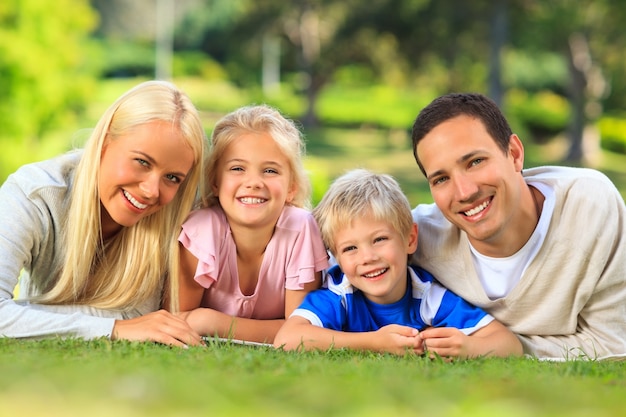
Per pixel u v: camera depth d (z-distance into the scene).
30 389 2.58
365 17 45.78
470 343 4.82
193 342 4.72
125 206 5.08
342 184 5.49
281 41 55.00
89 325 4.78
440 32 43.59
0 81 25.34
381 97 62.09
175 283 5.43
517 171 5.09
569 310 5.24
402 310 5.39
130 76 70.00
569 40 41.47
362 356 4.51
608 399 2.68
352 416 2.26
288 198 5.69
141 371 3.08
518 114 49.78
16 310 4.86
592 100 43.22
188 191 5.36
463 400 2.49
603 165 42.56
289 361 3.67
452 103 4.94
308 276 5.49
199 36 74.69
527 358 4.66
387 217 5.25
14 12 26.44
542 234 5.12
